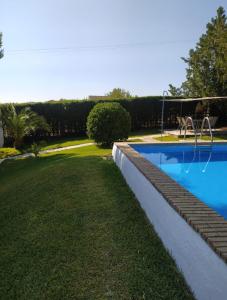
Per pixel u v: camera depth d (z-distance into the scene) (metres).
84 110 18.98
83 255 3.43
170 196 3.49
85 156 9.87
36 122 15.96
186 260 2.85
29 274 3.20
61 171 7.33
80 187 5.96
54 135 18.70
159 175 4.57
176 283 2.84
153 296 2.67
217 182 7.41
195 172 8.37
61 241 3.82
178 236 3.07
